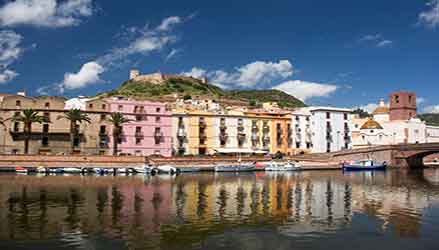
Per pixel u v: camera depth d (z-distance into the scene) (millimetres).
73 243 30391
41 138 116188
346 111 162375
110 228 35062
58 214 41250
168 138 130125
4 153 110062
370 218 40406
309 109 164625
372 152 135250
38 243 30391
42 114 117312
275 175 104562
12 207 45438
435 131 188750
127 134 125000
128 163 111688
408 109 187375
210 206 47281
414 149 128625
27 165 103062
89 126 120125
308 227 36250
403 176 100500
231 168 118688
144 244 30312
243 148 145000
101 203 48812
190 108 154000
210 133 141000
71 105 126625
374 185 74750
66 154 109188
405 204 49812
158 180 84688
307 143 156000
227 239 31938
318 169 125812
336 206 47906
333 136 159250
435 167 144125
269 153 147500
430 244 30953
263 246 30234
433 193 61781
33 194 56812
